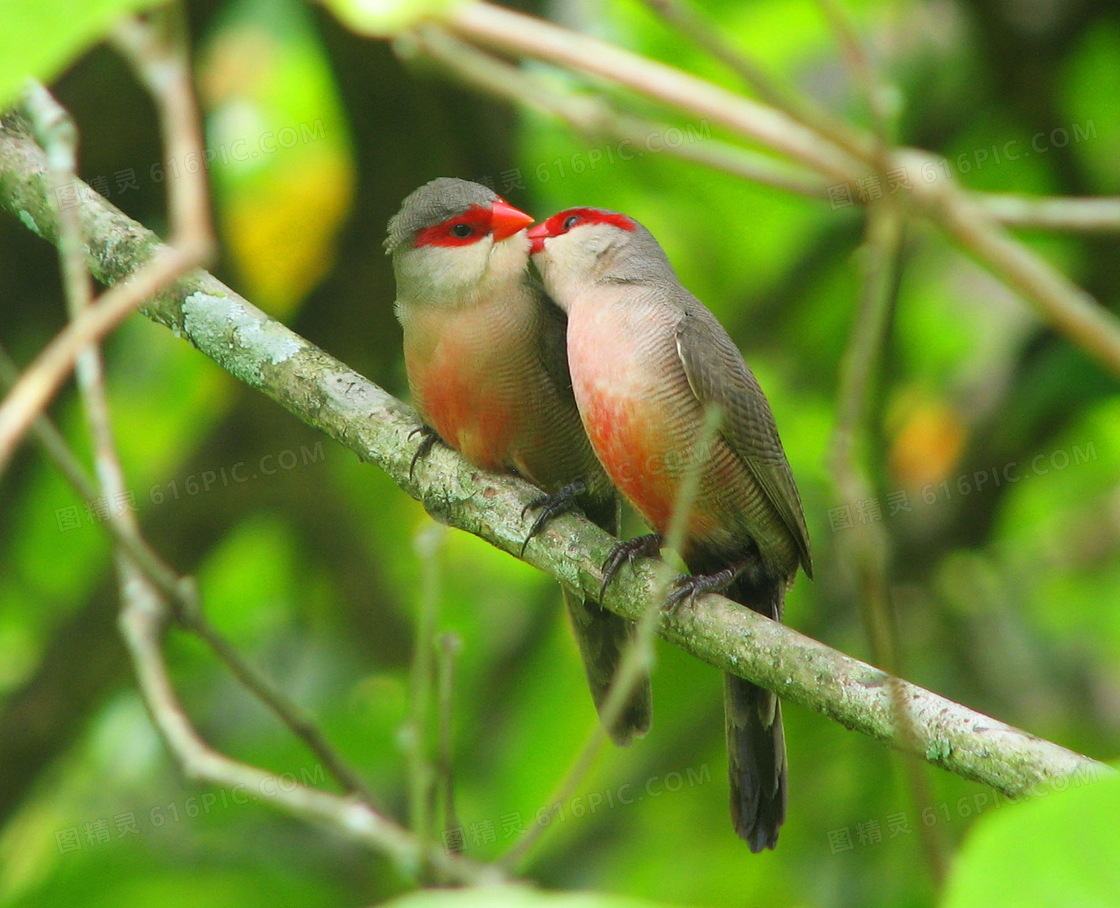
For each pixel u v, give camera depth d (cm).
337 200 1220
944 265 1382
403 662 1219
